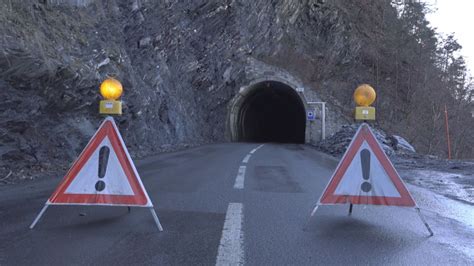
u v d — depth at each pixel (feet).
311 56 130.52
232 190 26.99
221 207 21.74
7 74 33.30
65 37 45.52
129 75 57.98
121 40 61.16
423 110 127.03
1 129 33.01
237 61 120.57
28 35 36.86
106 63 51.26
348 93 126.93
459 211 21.84
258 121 167.22
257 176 34.17
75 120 42.73
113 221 18.63
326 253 14.66
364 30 139.23
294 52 128.98
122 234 16.65
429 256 14.49
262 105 159.02
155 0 79.61
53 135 39.11
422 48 138.92
